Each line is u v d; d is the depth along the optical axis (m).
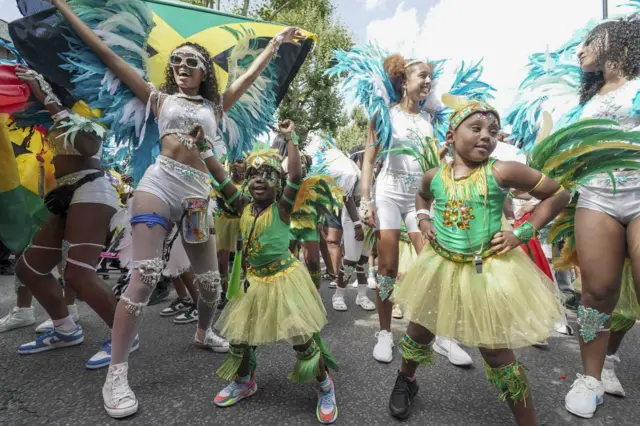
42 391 2.28
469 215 1.89
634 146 1.83
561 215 2.59
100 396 2.23
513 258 1.86
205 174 2.43
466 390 2.36
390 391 2.34
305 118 13.86
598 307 2.18
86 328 3.44
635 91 2.20
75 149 2.67
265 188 2.15
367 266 6.61
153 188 2.24
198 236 2.38
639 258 2.07
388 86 3.10
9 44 2.70
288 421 2.00
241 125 3.19
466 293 1.80
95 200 2.66
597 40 2.30
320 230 4.70
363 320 3.89
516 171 1.83
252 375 2.26
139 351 2.93
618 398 2.29
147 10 2.64
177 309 3.94
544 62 3.00
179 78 2.38
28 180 3.02
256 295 2.12
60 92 2.67
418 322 1.91
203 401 2.19
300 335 1.96
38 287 2.80
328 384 2.08
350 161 4.50
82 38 2.35
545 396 2.30
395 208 2.97
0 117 2.75
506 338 1.66
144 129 2.45
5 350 2.89
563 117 2.63
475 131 1.86
